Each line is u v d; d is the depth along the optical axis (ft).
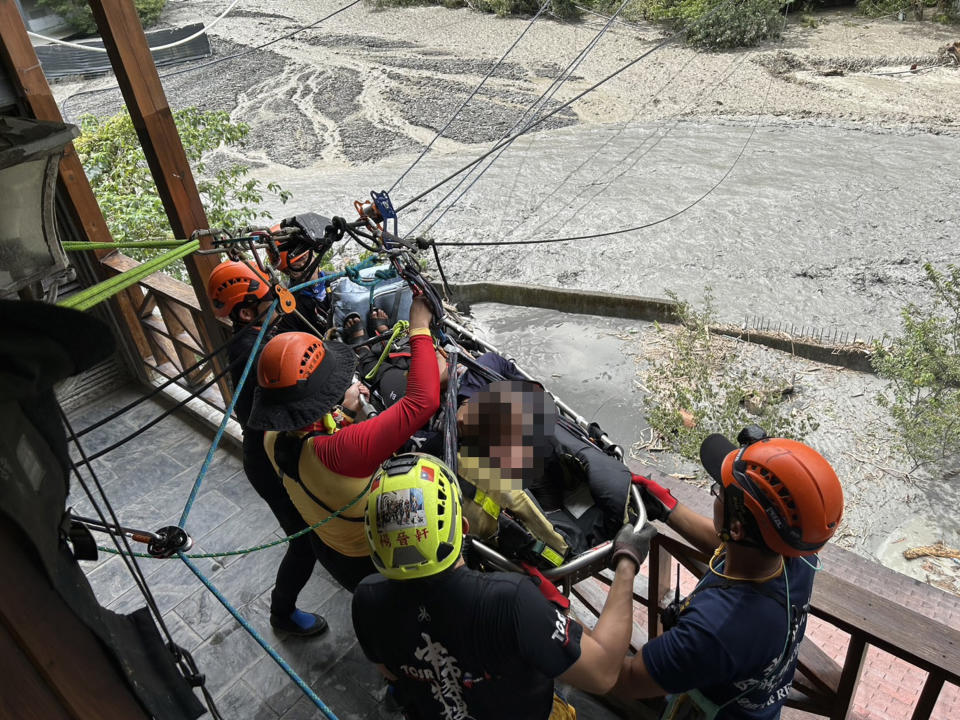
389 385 8.59
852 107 59.67
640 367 33.27
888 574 14.87
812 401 30.30
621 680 5.80
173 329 15.29
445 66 80.18
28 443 3.73
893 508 25.27
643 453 28.43
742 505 5.17
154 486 14.02
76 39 78.64
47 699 3.72
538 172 56.44
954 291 31.14
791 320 36.52
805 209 46.65
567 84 71.77
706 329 34.53
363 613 5.73
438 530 5.17
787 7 76.89
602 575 8.53
